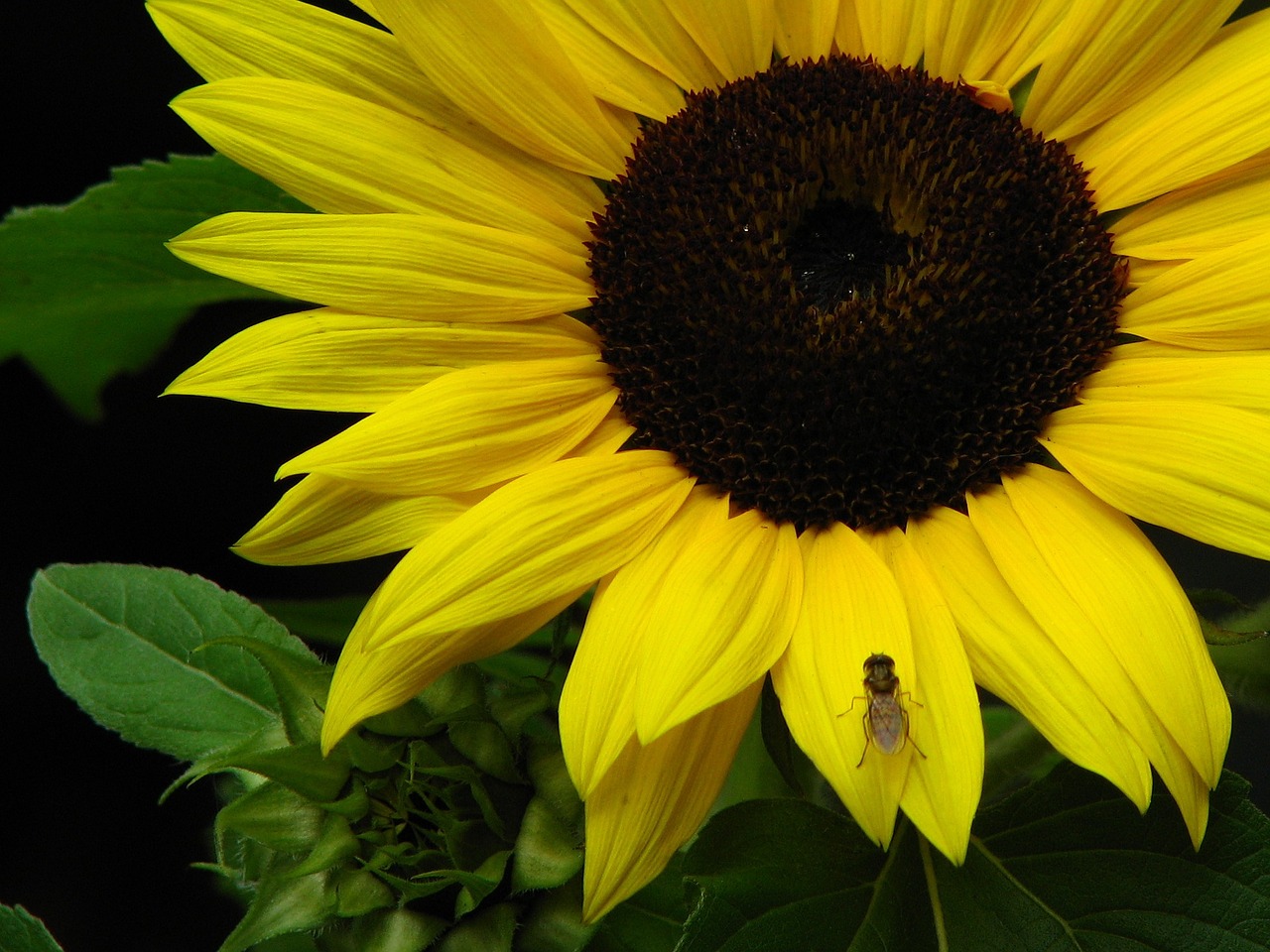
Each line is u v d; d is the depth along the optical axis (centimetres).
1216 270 31
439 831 30
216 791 32
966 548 31
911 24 34
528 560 30
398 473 30
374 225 31
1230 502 30
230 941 30
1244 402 30
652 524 31
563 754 30
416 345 31
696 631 29
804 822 31
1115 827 31
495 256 32
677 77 34
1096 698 29
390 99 32
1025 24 34
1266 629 33
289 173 32
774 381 32
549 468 31
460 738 30
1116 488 30
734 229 33
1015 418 31
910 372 31
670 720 28
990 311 32
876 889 30
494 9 32
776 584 30
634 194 33
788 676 29
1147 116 33
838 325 32
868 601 30
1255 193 32
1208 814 30
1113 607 29
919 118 34
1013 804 31
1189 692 29
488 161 33
